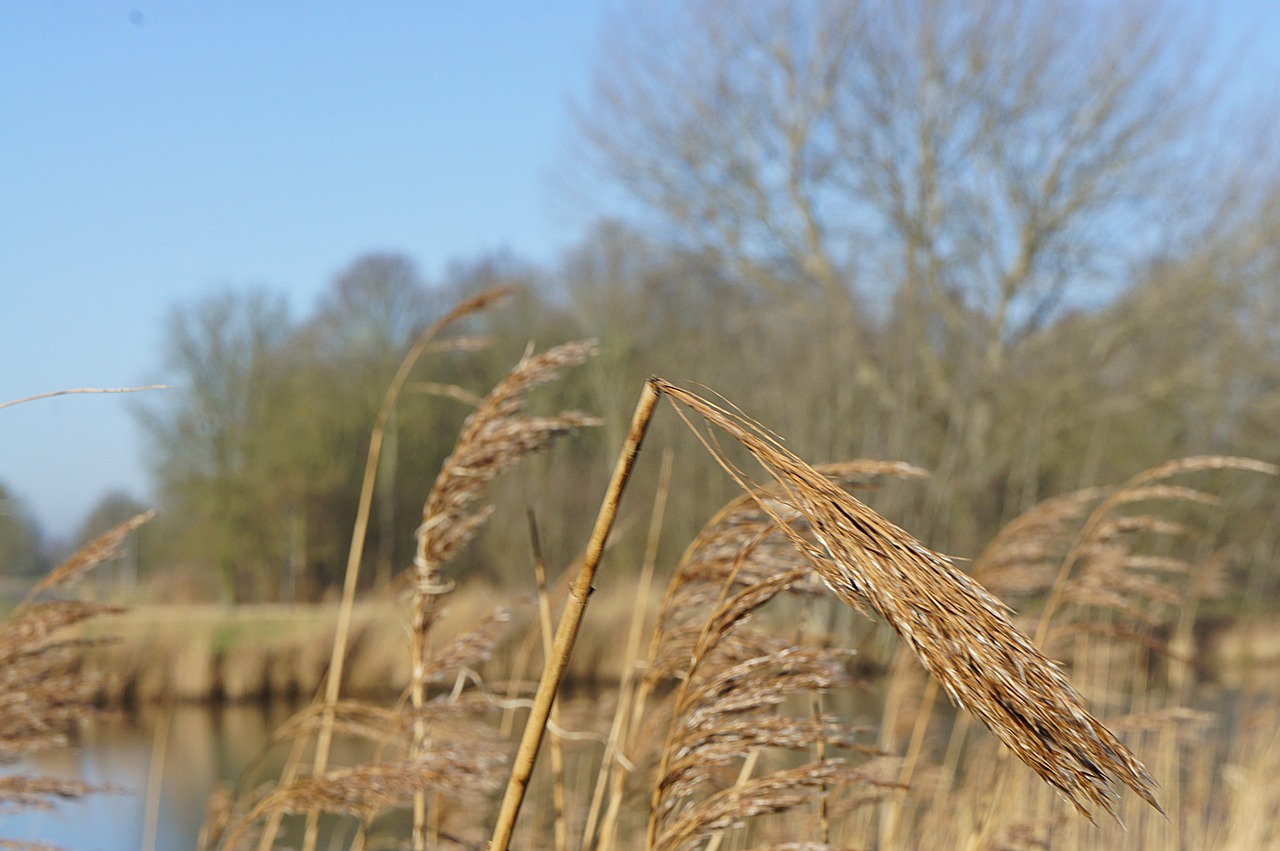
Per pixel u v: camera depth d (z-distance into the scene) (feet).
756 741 6.55
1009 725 3.52
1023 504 83.41
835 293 86.12
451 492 9.35
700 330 100.58
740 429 4.38
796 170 88.89
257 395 104.53
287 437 104.83
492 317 119.14
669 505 83.10
